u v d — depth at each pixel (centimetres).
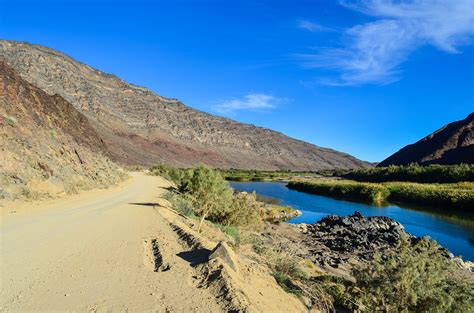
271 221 2905
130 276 618
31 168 1852
